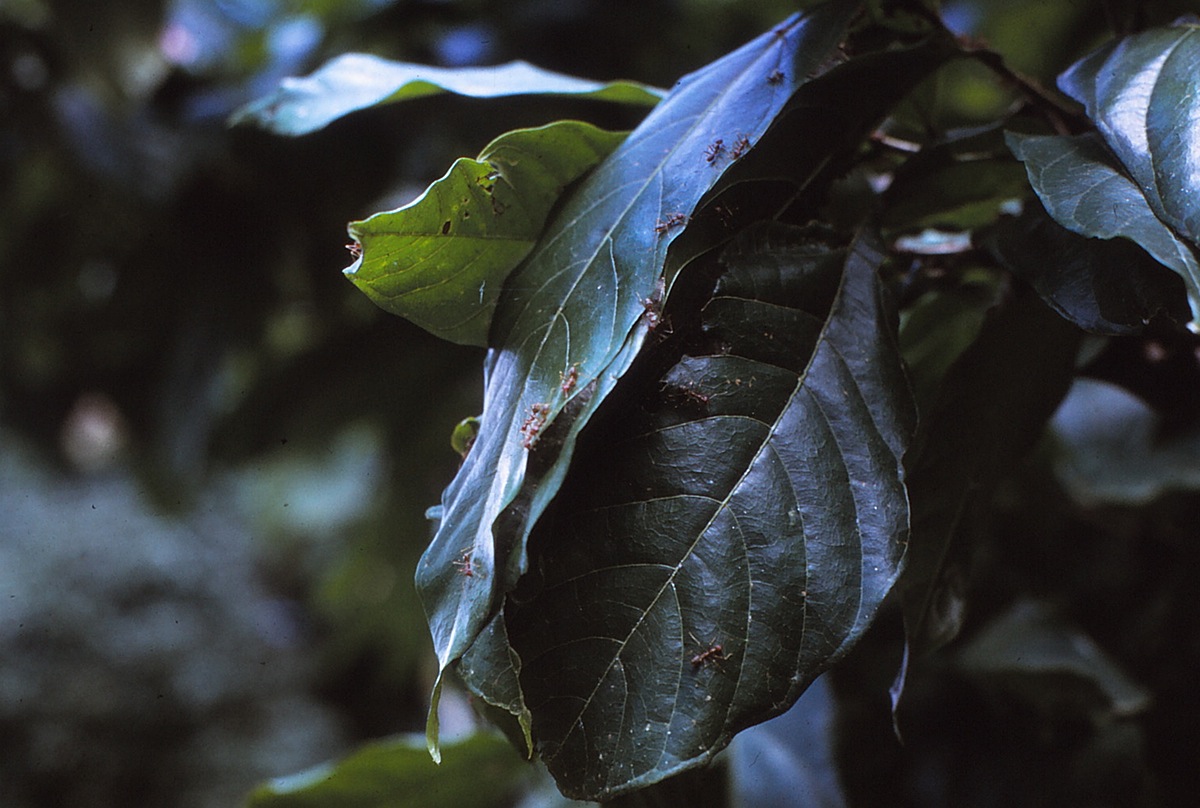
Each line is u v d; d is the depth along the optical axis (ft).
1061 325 2.06
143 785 9.97
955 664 2.69
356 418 4.93
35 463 9.24
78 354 5.96
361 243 1.86
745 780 2.42
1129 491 2.89
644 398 1.86
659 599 1.81
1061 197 1.87
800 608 1.80
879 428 1.87
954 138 2.10
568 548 1.82
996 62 2.13
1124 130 1.89
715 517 1.82
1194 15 2.18
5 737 9.64
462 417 5.07
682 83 2.06
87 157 4.67
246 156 4.66
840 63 1.98
